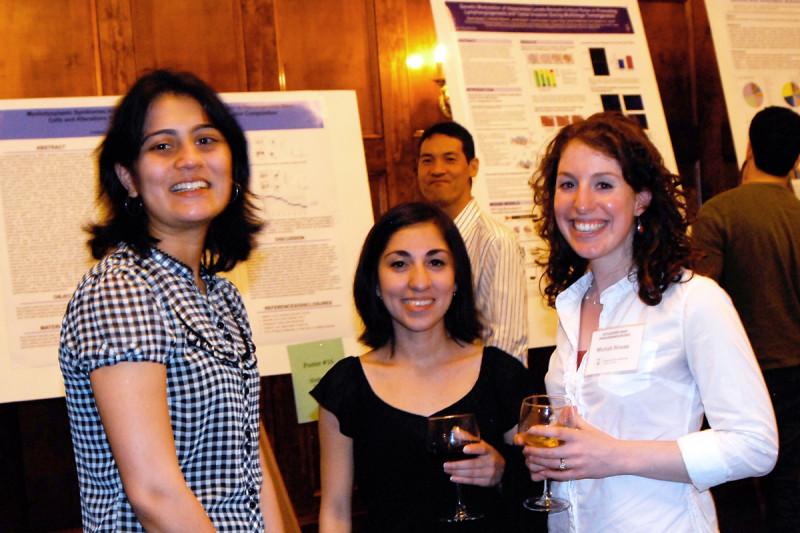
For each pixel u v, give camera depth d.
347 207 3.27
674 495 1.45
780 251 2.74
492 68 3.44
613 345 1.51
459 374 1.84
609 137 1.52
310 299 3.13
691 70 4.69
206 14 3.94
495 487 1.75
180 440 1.27
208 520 1.22
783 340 2.72
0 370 2.79
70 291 2.89
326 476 1.84
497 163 3.34
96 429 1.26
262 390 3.98
